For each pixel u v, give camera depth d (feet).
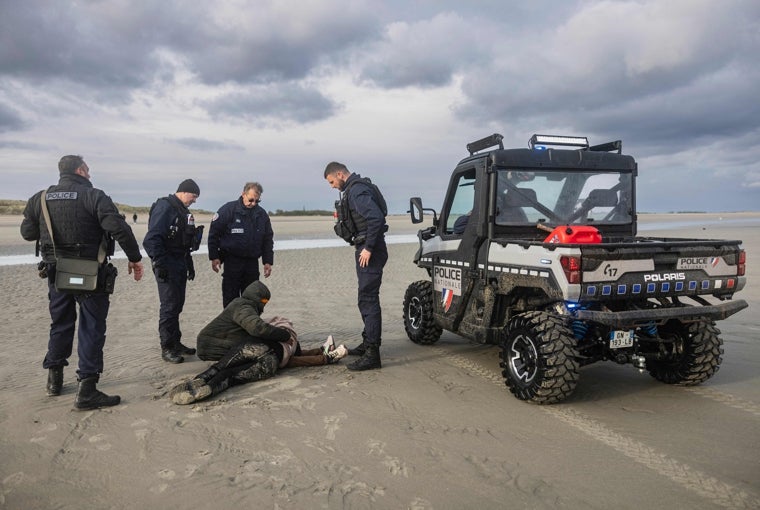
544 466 10.75
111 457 11.19
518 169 16.46
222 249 19.88
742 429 12.59
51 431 12.52
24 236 14.60
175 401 14.16
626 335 14.10
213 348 16.75
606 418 13.30
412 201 19.07
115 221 13.80
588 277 13.05
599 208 17.39
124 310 27.86
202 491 9.79
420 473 10.46
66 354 14.94
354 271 45.39
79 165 14.43
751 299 30.68
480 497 9.58
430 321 20.39
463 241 17.57
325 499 9.51
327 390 15.44
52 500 9.54
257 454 11.30
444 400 14.61
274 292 34.55
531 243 14.16
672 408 13.98
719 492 9.71
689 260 14.35
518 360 14.65
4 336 22.07
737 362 18.25
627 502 9.39
